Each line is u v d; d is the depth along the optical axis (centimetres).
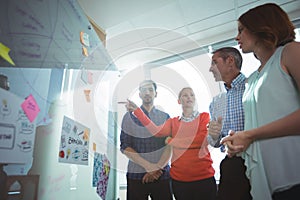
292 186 57
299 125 55
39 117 58
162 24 180
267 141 62
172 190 111
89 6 151
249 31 74
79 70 74
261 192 62
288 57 63
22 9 52
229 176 89
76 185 75
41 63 58
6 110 47
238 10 170
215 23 185
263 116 64
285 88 62
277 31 69
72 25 75
